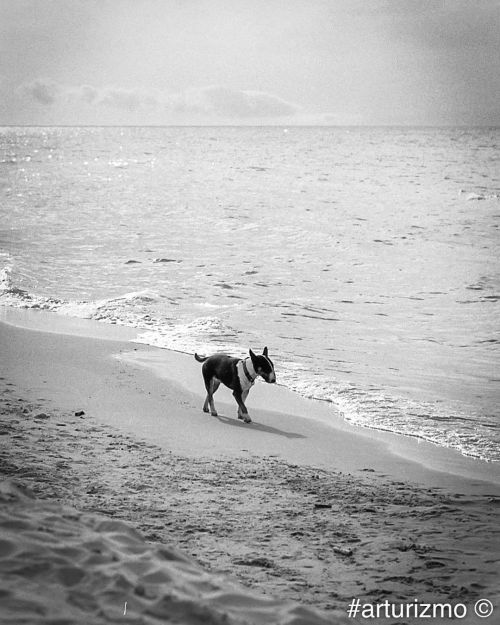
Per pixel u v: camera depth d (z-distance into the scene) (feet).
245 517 22.80
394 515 24.22
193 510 22.98
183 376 43.96
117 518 21.17
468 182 218.79
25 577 11.97
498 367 49.67
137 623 10.95
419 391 43.42
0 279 75.61
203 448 31.30
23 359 46.21
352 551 20.51
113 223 121.70
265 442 32.99
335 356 51.55
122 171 253.03
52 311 63.41
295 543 20.80
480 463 31.81
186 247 99.86
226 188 189.57
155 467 27.66
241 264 88.89
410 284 80.84
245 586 16.55
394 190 191.72
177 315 63.00
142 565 13.53
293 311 66.39
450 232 120.16
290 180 218.79
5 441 29.25
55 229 114.42
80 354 48.14
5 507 15.96
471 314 67.26
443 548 21.24
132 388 40.88
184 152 404.77
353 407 39.42
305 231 115.44
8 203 149.69
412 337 58.49
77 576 12.44
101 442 30.60
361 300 72.33
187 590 12.90
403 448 33.45
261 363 35.65
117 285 75.97
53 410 35.45
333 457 31.50
